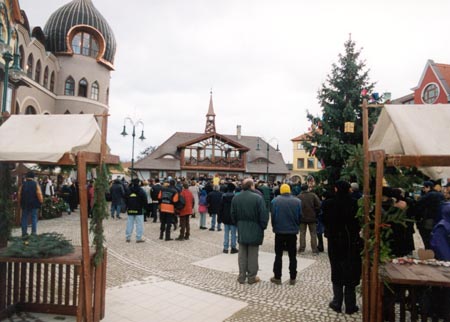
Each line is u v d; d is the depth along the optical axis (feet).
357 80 39.37
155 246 32.17
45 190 51.29
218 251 30.45
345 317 15.83
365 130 13.15
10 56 33.24
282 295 18.84
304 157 188.55
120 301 17.42
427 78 94.02
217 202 42.70
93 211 14.34
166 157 143.02
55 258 14.07
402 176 14.40
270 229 45.70
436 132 12.18
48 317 14.98
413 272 13.34
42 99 92.38
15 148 13.41
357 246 16.24
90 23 111.55
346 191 16.58
